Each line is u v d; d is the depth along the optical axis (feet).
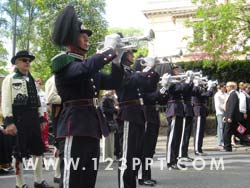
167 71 29.12
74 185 11.84
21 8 96.02
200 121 37.50
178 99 29.60
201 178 25.77
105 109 33.42
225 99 45.29
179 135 29.60
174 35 122.83
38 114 21.90
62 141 12.12
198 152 37.91
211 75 73.56
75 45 12.14
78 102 12.10
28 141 21.27
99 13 84.89
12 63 21.86
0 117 29.12
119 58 12.40
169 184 23.84
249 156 37.52
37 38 97.60
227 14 65.46
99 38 83.05
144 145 23.99
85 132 11.85
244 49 69.36
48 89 21.42
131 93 19.94
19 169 21.17
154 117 24.34
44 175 27.25
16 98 20.95
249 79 73.05
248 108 45.80
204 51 73.77
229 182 24.36
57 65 11.68
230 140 42.45
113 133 34.12
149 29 14.06
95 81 12.54
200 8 68.18
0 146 28.86
